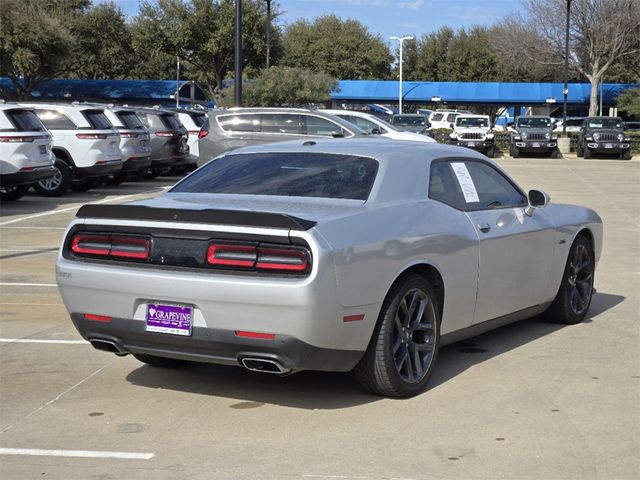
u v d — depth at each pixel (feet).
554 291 24.84
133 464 15.42
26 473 15.03
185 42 183.52
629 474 14.84
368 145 21.57
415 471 14.98
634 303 29.07
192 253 17.43
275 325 16.70
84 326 18.76
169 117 83.97
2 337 24.71
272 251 16.81
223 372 21.21
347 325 17.24
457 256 20.22
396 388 18.62
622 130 134.62
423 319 19.47
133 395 19.43
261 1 185.78
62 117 67.05
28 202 62.90
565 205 26.53
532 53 203.41
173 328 17.56
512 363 21.76
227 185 20.72
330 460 15.52
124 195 68.39
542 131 136.98
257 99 165.27
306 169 20.67
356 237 17.46
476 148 138.51
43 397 19.27
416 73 268.82
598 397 19.02
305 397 19.19
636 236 45.55
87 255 18.66
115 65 238.68
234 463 15.42
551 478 14.69
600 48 190.29
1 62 170.40
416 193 20.21
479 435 16.74
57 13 200.95
